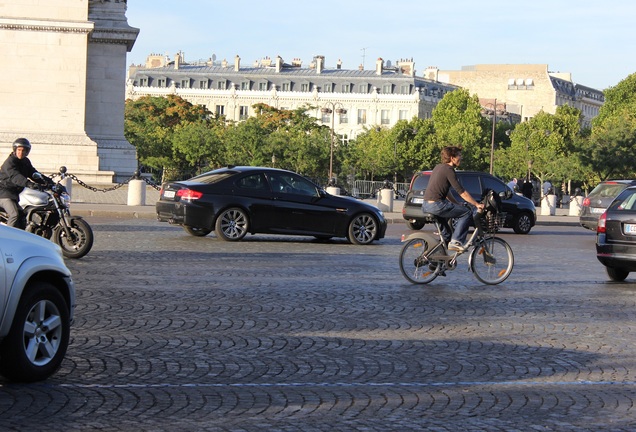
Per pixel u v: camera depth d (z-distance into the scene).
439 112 160.50
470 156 146.38
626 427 9.00
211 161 117.19
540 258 27.45
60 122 53.47
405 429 8.71
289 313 15.19
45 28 53.03
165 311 14.92
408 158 133.62
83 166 53.47
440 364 11.65
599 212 37.47
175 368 10.93
